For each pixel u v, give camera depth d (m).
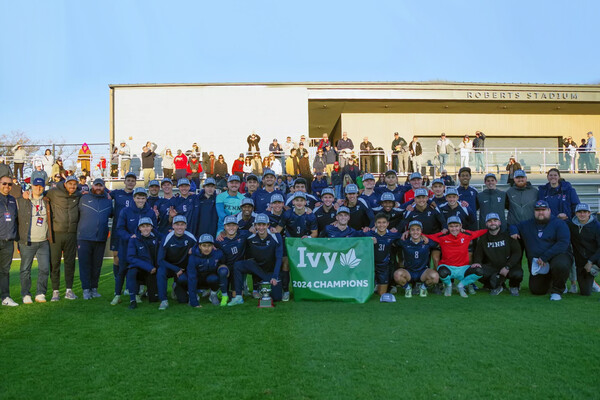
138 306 7.09
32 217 7.41
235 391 3.74
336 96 22.53
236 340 5.10
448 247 7.54
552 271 7.22
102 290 8.69
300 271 7.30
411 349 4.68
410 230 7.52
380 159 19.28
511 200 8.37
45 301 7.52
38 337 5.34
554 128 26.42
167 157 18.20
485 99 22.91
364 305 6.88
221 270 7.05
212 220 8.20
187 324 5.86
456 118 25.97
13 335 5.43
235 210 8.09
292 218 7.76
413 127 25.77
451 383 3.83
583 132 26.58
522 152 19.56
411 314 6.20
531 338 5.01
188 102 22.16
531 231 7.58
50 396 3.71
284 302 7.21
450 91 22.88
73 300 7.61
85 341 5.16
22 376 4.14
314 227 7.82
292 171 17.27
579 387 3.73
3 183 7.08
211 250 7.05
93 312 6.65
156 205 8.21
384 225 7.41
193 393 3.72
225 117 22.23
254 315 6.32
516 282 7.55
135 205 7.89
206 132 22.14
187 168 17.48
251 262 7.20
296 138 22.38
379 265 7.52
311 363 4.33
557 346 4.73
